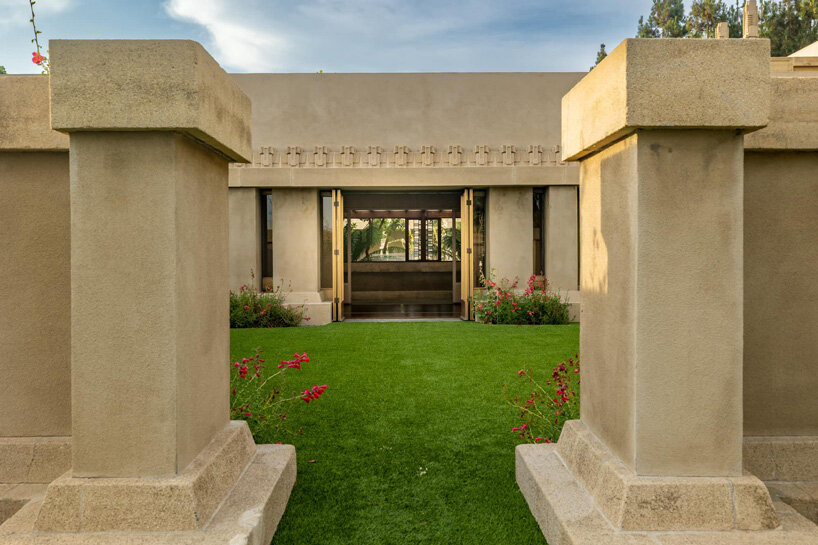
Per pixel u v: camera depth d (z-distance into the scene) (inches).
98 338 92.4
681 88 87.9
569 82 460.4
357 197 505.4
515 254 455.2
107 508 89.5
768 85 89.1
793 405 117.3
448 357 288.4
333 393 214.7
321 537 106.1
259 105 451.8
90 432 92.8
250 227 445.4
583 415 121.0
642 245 91.6
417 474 136.9
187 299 97.7
